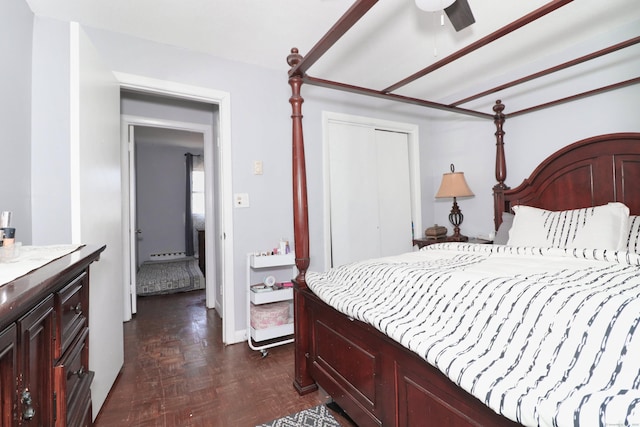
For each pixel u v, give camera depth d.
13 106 1.71
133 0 1.88
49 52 1.99
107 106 1.97
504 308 0.96
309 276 1.88
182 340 2.71
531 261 1.56
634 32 2.18
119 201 2.16
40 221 1.92
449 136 3.62
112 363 1.96
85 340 1.19
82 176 1.54
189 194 6.86
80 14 2.00
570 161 2.43
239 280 2.69
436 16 2.03
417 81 3.10
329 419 1.64
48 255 1.01
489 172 3.22
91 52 1.71
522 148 2.87
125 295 3.19
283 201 2.89
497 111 2.87
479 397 0.77
